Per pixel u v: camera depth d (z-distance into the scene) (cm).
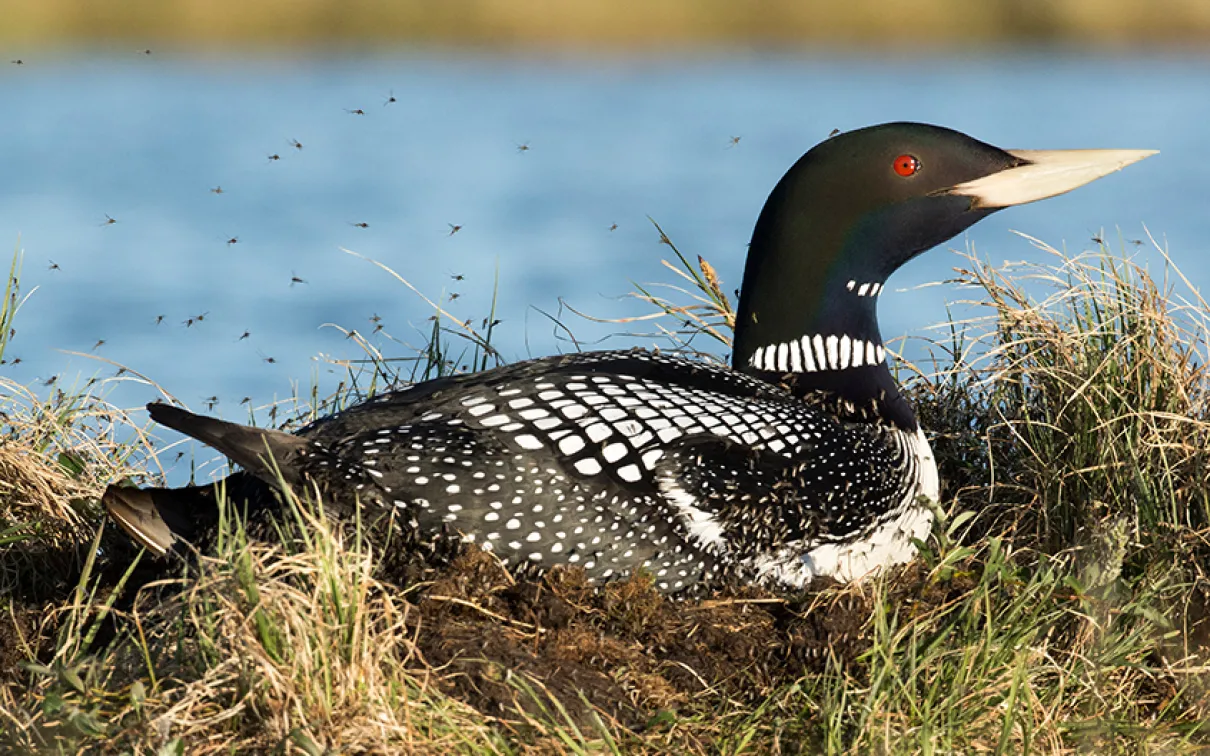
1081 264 1081
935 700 750
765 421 845
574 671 755
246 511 788
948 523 961
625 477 800
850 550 867
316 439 815
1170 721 780
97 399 1113
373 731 665
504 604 789
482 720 712
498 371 877
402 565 795
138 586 865
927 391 1104
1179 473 927
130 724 670
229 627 686
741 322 969
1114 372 988
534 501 791
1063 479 970
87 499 972
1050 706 755
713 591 834
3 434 998
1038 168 927
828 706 726
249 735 670
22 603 872
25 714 692
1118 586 841
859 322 934
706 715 759
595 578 811
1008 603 830
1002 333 1080
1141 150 933
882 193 919
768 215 947
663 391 838
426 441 793
